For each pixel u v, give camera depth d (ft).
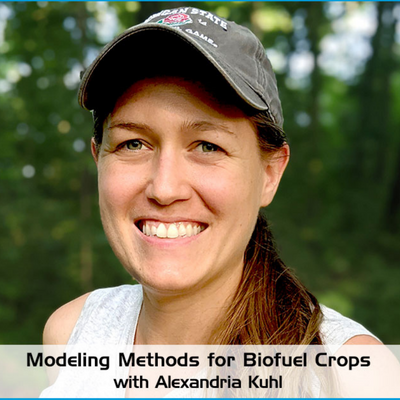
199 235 4.34
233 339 4.59
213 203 4.22
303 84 48.29
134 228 4.50
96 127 4.96
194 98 4.13
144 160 4.37
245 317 4.66
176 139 4.19
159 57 4.17
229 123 4.19
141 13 19.56
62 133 26.73
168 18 4.51
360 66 53.36
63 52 27.14
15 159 26.91
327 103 58.13
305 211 39.63
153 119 4.17
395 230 37.11
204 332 4.85
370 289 27.37
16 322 23.93
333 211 40.16
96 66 4.30
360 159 48.11
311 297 5.03
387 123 50.65
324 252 34.01
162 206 4.26
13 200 27.30
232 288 4.83
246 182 4.37
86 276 25.45
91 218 27.07
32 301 25.14
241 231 4.45
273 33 39.60
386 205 39.75
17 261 25.88
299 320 4.58
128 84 4.28
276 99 4.68
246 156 4.35
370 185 45.50
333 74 54.29
